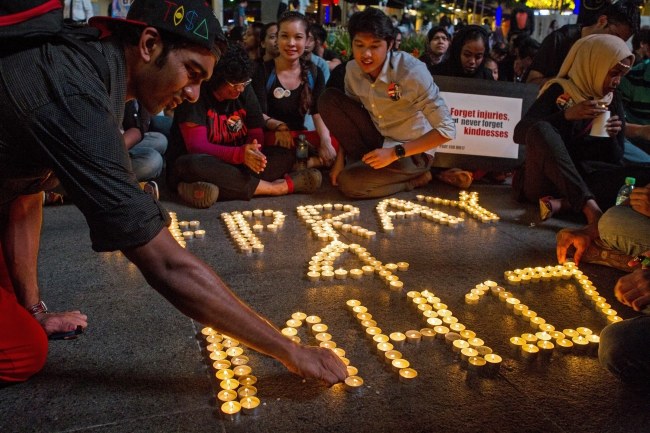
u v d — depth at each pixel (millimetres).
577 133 4434
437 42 7270
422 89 4523
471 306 2938
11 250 2436
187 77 1789
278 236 3986
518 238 4035
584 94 4316
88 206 1640
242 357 2326
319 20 12180
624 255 3354
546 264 3537
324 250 3656
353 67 4914
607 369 2168
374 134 5109
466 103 5699
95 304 2844
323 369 2064
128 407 2027
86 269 3295
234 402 2012
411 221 4426
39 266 3324
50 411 1996
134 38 1726
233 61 4539
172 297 1743
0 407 2012
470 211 4609
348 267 3432
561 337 2566
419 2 21281
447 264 3512
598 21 4926
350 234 4047
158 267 1703
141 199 1664
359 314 2736
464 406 2078
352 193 4926
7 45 1601
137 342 2479
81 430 1900
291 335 2555
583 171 4453
